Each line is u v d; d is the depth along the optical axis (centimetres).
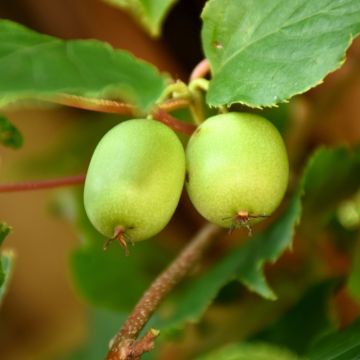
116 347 34
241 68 34
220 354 29
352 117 48
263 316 43
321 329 40
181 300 42
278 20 34
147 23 40
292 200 39
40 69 31
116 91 31
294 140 44
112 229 33
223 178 33
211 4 34
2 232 36
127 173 33
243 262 39
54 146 48
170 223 49
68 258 44
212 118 34
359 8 33
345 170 40
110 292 44
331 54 33
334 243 44
